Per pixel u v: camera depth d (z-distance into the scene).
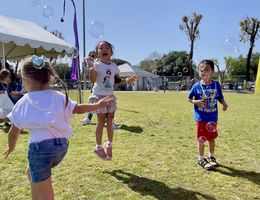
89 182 3.17
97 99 3.62
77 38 10.23
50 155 2.04
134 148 4.56
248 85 34.56
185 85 36.16
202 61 3.75
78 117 7.86
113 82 3.74
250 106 12.41
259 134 5.91
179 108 11.09
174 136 5.55
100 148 3.58
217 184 3.16
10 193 2.89
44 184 2.07
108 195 2.87
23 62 2.12
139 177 3.33
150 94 24.05
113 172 3.47
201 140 3.72
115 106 3.67
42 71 2.09
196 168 3.66
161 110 10.22
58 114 2.07
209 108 3.66
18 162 3.79
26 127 2.04
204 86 3.70
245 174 3.48
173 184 3.15
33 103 2.04
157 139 5.25
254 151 4.52
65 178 3.27
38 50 11.83
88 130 5.97
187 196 2.87
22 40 8.46
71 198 2.80
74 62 10.72
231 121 7.75
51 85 2.17
